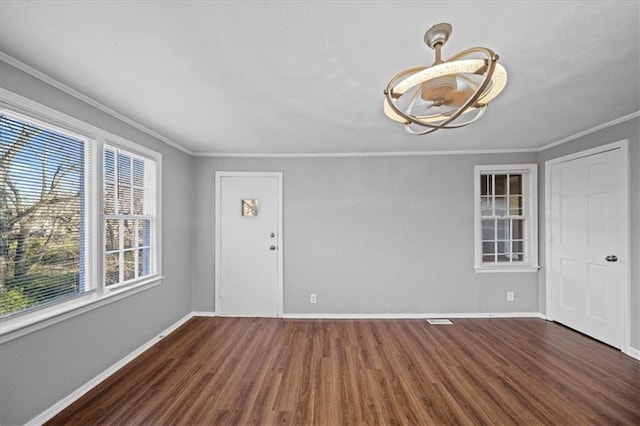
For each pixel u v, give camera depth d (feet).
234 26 4.52
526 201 12.64
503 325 11.54
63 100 6.57
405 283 12.67
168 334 10.84
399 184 12.72
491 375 7.88
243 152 12.71
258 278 12.90
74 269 7.00
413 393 7.11
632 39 4.84
